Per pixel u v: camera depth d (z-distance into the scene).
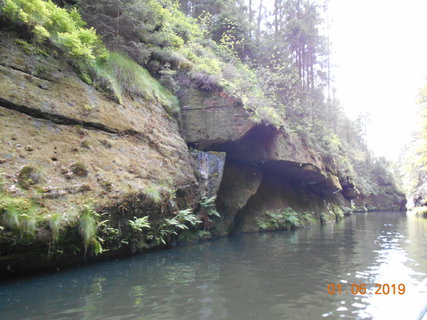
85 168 6.47
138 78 10.09
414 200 43.69
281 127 14.07
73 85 7.52
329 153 20.34
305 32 25.27
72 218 5.41
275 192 16.81
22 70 6.51
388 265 6.94
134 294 4.59
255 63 20.31
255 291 4.90
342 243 10.36
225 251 8.37
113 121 8.14
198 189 10.49
